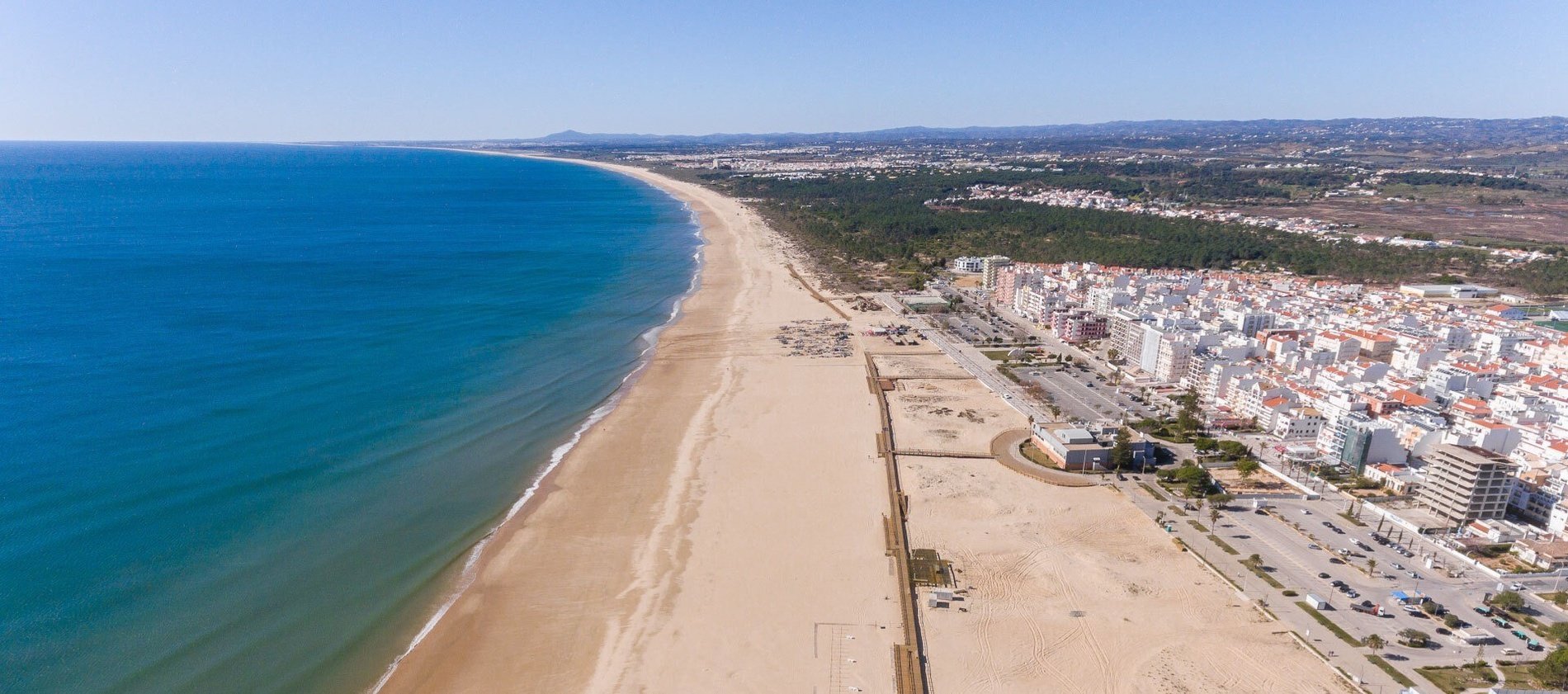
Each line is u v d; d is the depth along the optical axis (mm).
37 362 196375
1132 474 161000
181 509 133750
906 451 171000
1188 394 194375
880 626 112750
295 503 138875
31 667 98500
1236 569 127250
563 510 141875
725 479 155375
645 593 119125
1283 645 109125
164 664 100438
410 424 173500
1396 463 161375
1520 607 116188
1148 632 112188
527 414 183125
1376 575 125312
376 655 104750
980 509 146750
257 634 107000
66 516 129250
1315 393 186250
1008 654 107875
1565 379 195375
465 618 112500
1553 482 143375
